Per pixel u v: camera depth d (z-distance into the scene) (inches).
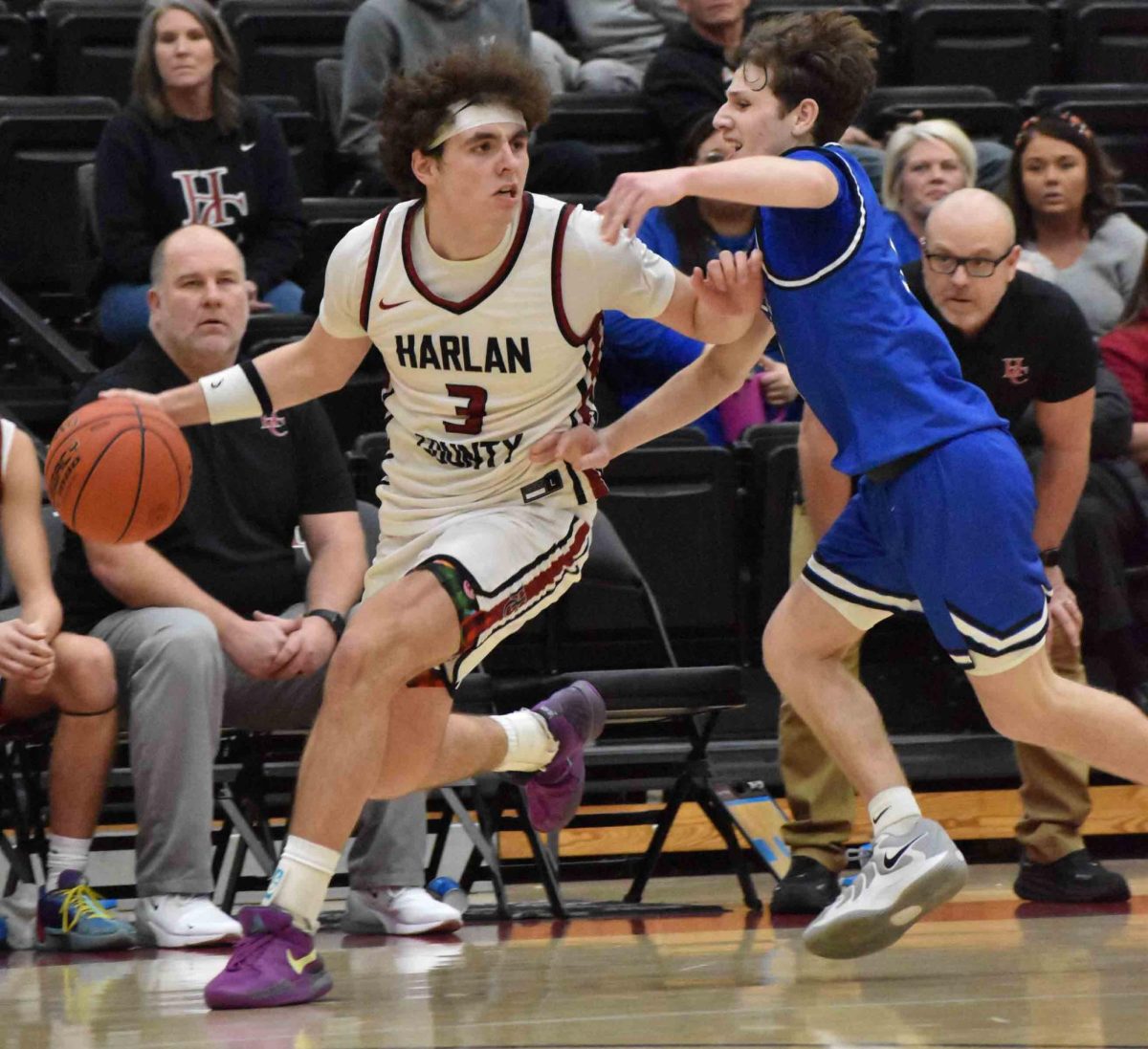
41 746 569.3
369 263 334.0
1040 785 505.7
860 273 339.6
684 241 621.9
